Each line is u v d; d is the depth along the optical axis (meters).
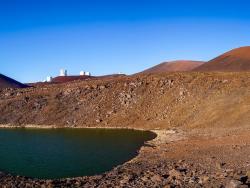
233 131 56.19
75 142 62.31
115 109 93.94
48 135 73.19
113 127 86.50
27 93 110.44
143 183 25.84
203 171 28.53
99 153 50.91
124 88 100.25
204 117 76.19
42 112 98.75
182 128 74.75
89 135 72.12
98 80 112.38
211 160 34.28
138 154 48.84
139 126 84.31
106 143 60.44
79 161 45.47
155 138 64.31
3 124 95.75
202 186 22.42
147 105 91.94
